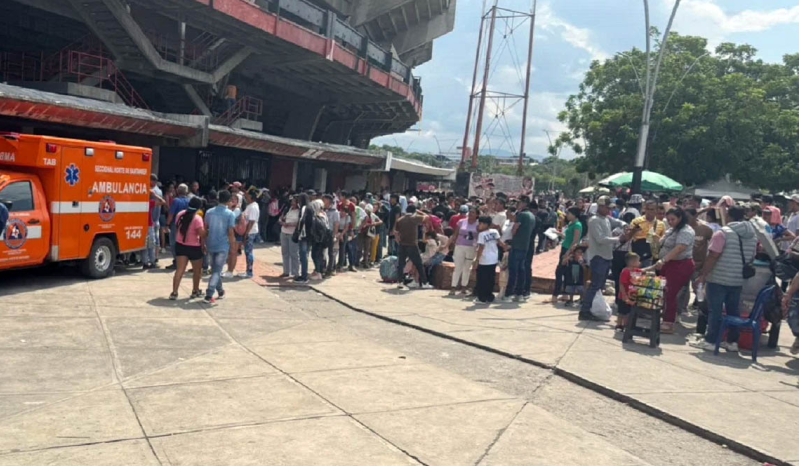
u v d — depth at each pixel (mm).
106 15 17734
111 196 11156
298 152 23375
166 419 4902
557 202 33125
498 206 12727
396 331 8711
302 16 22578
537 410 5547
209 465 4113
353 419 5086
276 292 11586
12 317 7898
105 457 4160
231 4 18672
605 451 4707
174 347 7109
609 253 9469
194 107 23516
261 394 5617
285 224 12828
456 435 4852
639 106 36375
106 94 17594
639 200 16172
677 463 4598
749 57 43562
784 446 4785
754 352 7449
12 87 12461
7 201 9195
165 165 22438
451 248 13742
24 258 9406
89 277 10938
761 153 37562
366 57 28141
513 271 11180
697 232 9602
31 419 4777
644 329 8180
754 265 8102
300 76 29062
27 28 18953
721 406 5691
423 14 44812
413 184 50094
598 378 6402
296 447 4469
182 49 20719
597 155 39531
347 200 14797
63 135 15883
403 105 37500
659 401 5746
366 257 16078
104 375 5961
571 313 10227
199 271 9906
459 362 7137
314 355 7070
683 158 35906
